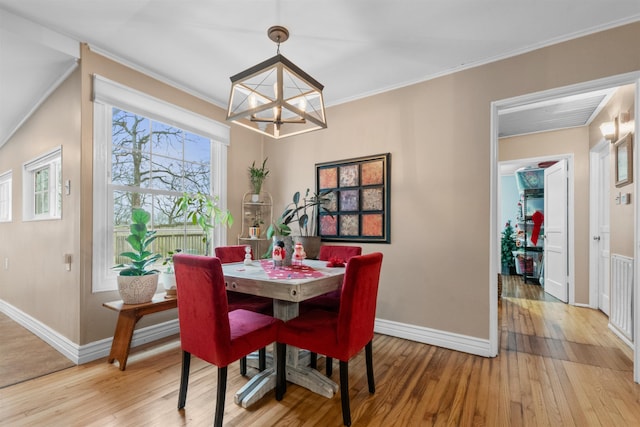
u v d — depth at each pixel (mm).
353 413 1723
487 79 2611
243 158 3908
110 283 2535
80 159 2387
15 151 3539
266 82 3029
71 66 2479
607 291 3660
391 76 2928
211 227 3189
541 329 3164
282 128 3969
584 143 4109
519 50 2465
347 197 3365
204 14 2090
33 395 1890
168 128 3145
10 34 2070
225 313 1575
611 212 3162
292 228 3844
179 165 3238
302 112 1896
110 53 2547
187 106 3213
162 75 2941
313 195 3652
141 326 2758
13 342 2721
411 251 2934
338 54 2570
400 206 3014
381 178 3125
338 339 1655
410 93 2998
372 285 1834
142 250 2506
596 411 1746
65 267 2520
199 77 2990
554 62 2346
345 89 3199
